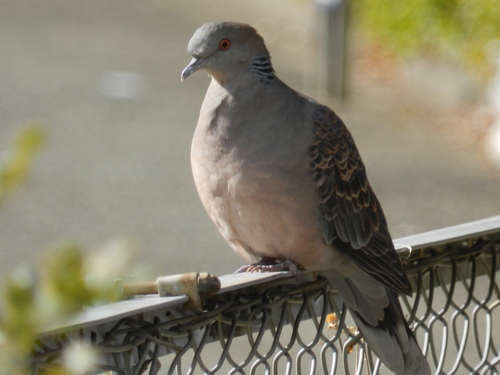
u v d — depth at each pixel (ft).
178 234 49.62
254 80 22.74
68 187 55.36
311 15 79.66
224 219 23.09
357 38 78.33
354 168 24.27
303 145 22.44
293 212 22.13
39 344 12.98
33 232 49.37
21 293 7.58
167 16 92.43
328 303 20.30
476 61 66.33
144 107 69.67
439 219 52.65
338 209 23.17
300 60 79.51
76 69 76.79
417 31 69.97
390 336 19.88
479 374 20.95
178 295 14.69
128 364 14.26
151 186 56.13
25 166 7.76
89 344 13.78
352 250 22.82
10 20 89.86
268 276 16.55
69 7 94.79
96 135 63.87
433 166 59.93
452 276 19.77
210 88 23.38
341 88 71.00
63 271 7.64
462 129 65.16
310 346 18.30
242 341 33.37
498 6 64.18
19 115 66.49
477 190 56.75
